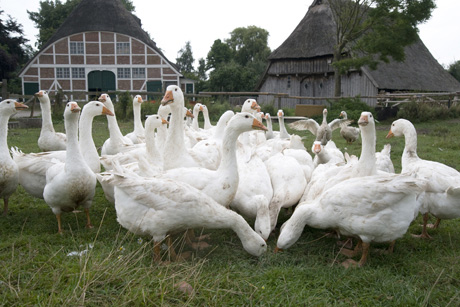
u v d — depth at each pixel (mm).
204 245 4781
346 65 23906
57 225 5508
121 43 36875
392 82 31391
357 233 4242
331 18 34906
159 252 4266
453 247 4789
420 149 11812
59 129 16844
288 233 4496
